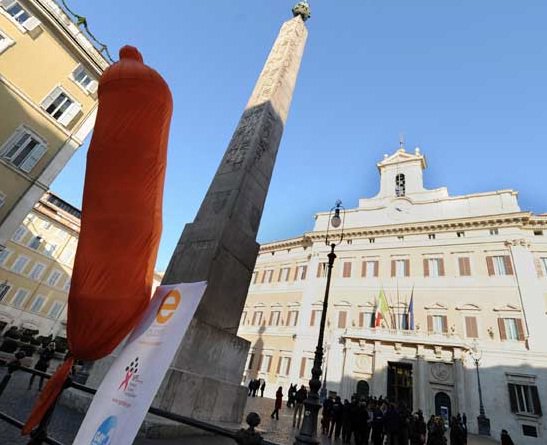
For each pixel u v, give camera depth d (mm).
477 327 21094
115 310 1997
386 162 32688
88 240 2125
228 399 5938
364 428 8633
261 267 34375
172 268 6812
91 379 5547
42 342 22562
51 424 3934
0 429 3646
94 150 2260
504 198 24969
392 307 24344
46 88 17250
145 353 1820
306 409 4828
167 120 2443
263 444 1557
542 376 18203
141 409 1582
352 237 29391
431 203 27906
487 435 17266
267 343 28391
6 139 15828
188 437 4727
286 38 11922
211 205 7523
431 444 8906
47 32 17312
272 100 9633
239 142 8742
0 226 15484
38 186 16703
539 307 20078
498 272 22281
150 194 2268
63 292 32219
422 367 20344
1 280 28453
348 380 21984
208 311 6082
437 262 24734
